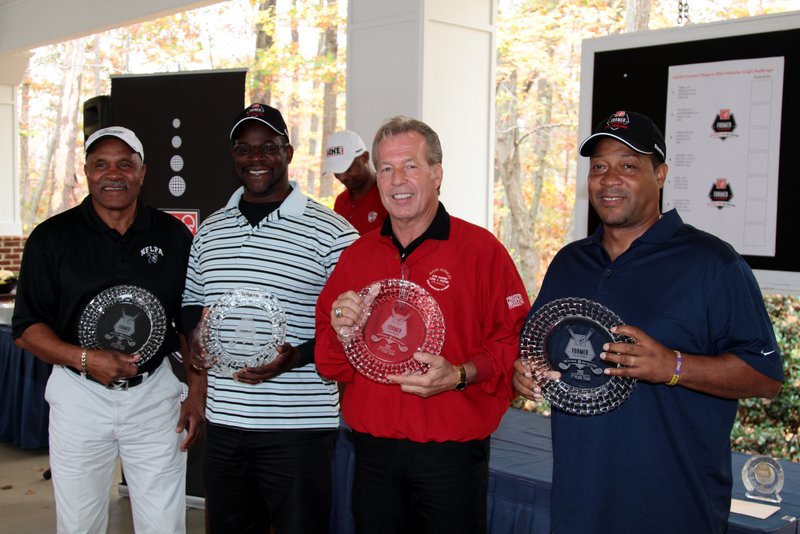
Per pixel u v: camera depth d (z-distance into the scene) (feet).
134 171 8.32
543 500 8.73
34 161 53.72
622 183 6.00
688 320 5.78
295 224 8.05
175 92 13.52
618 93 11.40
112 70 51.47
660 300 5.85
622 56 11.34
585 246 6.43
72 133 52.54
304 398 7.92
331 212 8.39
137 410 8.36
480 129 15.99
